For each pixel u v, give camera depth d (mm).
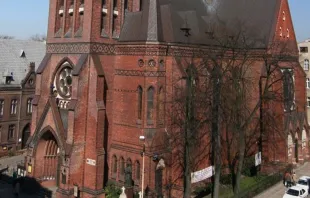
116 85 36438
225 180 38562
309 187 38656
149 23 33938
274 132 42062
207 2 43344
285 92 44062
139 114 34531
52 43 38031
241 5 46594
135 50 34562
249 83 38281
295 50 48156
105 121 35969
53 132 35531
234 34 41719
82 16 35750
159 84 33844
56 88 38000
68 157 33500
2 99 56781
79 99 33969
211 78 33281
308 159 50438
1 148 56781
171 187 34781
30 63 61469
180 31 36312
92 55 34531
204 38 38562
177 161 34750
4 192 38125
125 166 35250
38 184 37500
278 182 40719
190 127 32312
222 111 34594
